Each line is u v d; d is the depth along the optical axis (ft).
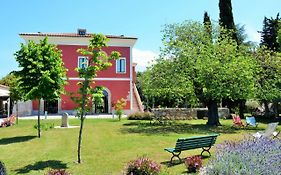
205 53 79.77
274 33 150.92
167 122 93.86
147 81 87.76
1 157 44.68
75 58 128.06
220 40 86.12
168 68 84.48
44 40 63.87
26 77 61.72
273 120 110.83
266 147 22.30
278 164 18.93
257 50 104.17
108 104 130.93
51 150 48.96
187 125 85.56
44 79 59.88
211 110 87.10
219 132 70.03
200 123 92.99
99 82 131.03
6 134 69.41
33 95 60.34
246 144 23.71
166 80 83.87
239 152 20.94
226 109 118.93
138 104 137.18
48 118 105.09
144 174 30.45
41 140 58.70
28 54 61.46
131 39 132.16
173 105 143.64
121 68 133.49
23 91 62.54
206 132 69.51
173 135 63.77
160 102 146.82
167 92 87.35
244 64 77.46
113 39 131.03
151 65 87.10
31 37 124.98
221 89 76.18
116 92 132.46
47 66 62.18
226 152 21.34
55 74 62.13
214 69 76.18
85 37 127.75
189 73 81.76
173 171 33.78
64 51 127.65
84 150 48.14
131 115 102.99
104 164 39.17
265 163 18.83
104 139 58.44
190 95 87.71
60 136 62.95
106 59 42.16
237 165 18.95
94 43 41.19
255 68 85.20
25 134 67.67
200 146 40.45
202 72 76.59
